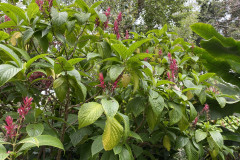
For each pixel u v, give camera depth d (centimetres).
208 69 252
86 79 201
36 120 142
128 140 177
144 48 267
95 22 174
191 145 177
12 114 151
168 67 237
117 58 146
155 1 1025
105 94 130
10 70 110
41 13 170
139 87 170
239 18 1591
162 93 172
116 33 185
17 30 173
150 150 234
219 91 249
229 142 227
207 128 183
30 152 194
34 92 158
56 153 190
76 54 224
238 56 210
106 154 150
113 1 682
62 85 138
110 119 117
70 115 175
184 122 167
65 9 172
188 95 194
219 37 205
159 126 191
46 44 164
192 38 1201
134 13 873
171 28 1166
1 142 99
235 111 226
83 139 166
